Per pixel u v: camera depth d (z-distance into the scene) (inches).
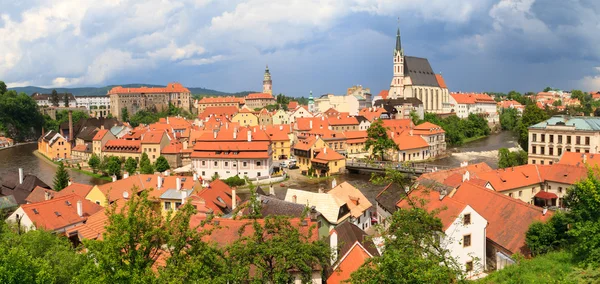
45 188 4178.2
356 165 6190.9
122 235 1268.5
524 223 2400.3
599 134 4753.9
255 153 5836.6
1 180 4478.3
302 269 1493.6
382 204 3304.6
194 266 1257.4
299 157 6584.6
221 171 5900.6
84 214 3107.8
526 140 6530.5
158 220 1364.4
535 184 3836.1
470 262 2288.4
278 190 5241.1
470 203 2765.7
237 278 1359.5
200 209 2999.5
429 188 2696.9
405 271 1272.1
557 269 1791.3
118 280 1221.7
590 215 1895.9
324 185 5462.6
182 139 7765.8
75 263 1670.8
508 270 1947.6
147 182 3873.0
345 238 2289.6
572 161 4114.2
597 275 1627.7
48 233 2006.6
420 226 1644.9
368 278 1341.0
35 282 1430.9
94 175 6437.0
